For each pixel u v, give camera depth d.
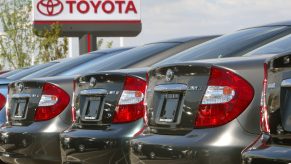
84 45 32.03
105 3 32.03
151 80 6.05
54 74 10.10
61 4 31.75
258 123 5.21
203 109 5.39
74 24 31.89
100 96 6.84
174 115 5.64
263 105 4.80
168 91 5.75
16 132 8.34
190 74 5.55
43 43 32.00
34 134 8.09
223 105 5.28
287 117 4.60
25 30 35.59
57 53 32.59
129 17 32.12
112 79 6.75
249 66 5.35
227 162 5.18
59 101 7.99
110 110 6.69
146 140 5.79
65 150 7.11
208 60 5.63
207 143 5.24
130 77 6.62
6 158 8.53
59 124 7.94
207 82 5.41
